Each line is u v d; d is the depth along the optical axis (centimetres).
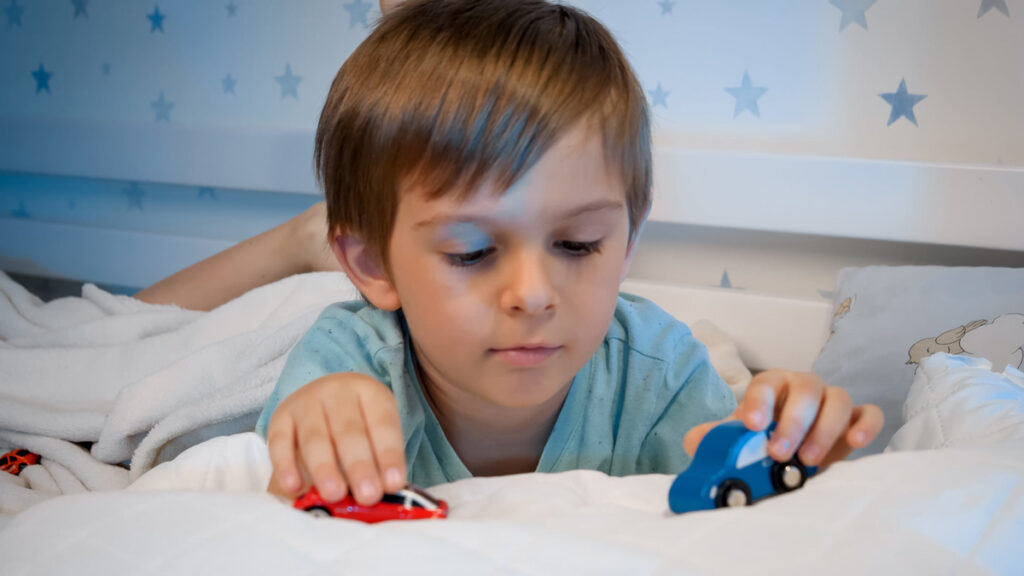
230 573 41
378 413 57
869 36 137
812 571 40
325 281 129
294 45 175
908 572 41
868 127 139
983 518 47
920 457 53
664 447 87
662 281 154
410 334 81
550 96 62
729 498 50
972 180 125
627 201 67
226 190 186
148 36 188
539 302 61
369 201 69
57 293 200
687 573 39
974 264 134
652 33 150
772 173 135
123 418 103
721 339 131
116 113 193
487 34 66
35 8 197
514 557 41
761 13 143
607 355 87
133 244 184
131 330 129
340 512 50
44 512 50
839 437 58
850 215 132
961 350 106
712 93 148
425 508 50
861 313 118
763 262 147
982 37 131
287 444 56
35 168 194
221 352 108
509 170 60
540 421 83
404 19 72
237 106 182
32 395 116
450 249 62
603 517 50
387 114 65
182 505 48
